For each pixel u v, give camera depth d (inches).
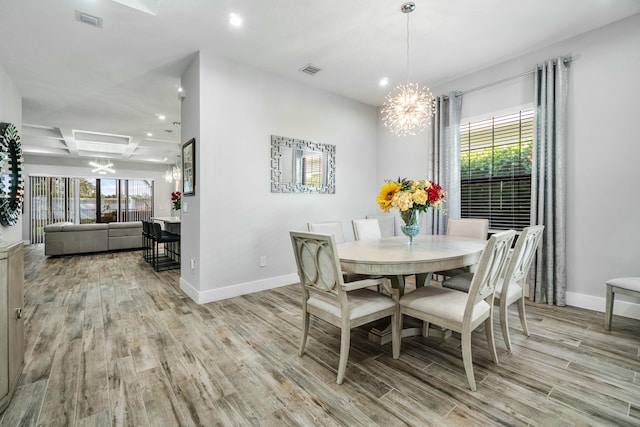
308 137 165.5
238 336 95.2
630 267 108.1
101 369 75.9
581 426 55.6
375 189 202.5
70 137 263.4
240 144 138.6
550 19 107.7
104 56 128.5
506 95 140.3
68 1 93.4
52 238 241.8
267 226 148.8
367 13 102.7
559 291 120.4
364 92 177.3
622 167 109.3
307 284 80.9
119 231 271.0
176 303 127.6
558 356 81.3
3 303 61.8
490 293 76.7
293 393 66.2
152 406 62.0
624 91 108.6
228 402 63.3
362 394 65.8
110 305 125.2
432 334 94.6
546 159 124.2
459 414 59.1
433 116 165.6
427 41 121.3
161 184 420.8
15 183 149.5
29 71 140.4
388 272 75.9
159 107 190.7
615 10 103.3
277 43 121.4
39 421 57.6
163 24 107.0
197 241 129.1
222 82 132.6
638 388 67.1
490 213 149.3
